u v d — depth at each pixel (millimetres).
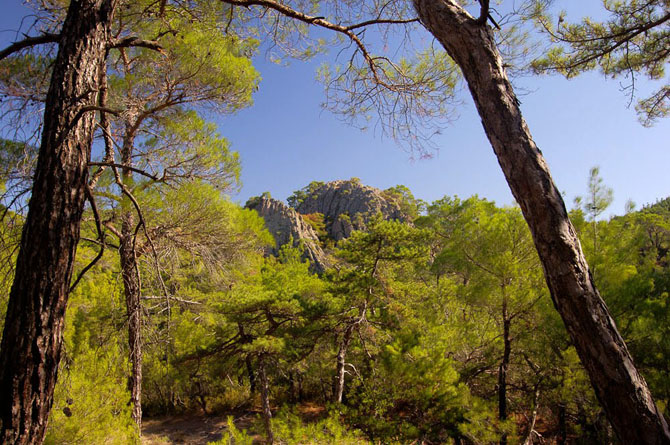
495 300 7984
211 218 6484
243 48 5336
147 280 5770
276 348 10539
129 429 5402
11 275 3139
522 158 1715
